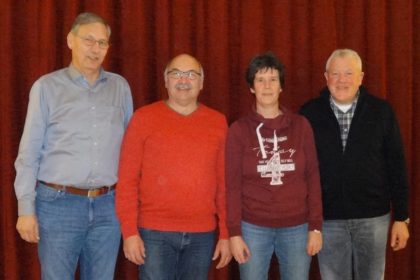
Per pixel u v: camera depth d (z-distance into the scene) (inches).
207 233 80.0
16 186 76.6
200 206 78.3
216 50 103.7
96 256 80.8
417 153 110.5
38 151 77.7
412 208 110.7
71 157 77.3
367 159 83.8
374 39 106.8
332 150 84.7
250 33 105.3
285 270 80.9
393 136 85.4
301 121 81.7
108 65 101.6
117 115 82.0
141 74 101.8
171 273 78.9
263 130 79.9
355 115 84.6
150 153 78.1
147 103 103.8
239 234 78.9
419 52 109.8
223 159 82.0
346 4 108.1
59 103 77.7
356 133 84.1
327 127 85.3
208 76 104.7
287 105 107.7
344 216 84.6
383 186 85.7
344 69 83.2
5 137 98.9
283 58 106.3
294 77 107.6
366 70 108.3
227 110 105.3
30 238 76.4
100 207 79.6
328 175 84.8
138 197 80.1
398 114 109.2
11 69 98.7
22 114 100.7
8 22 97.7
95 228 79.9
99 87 81.0
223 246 81.5
